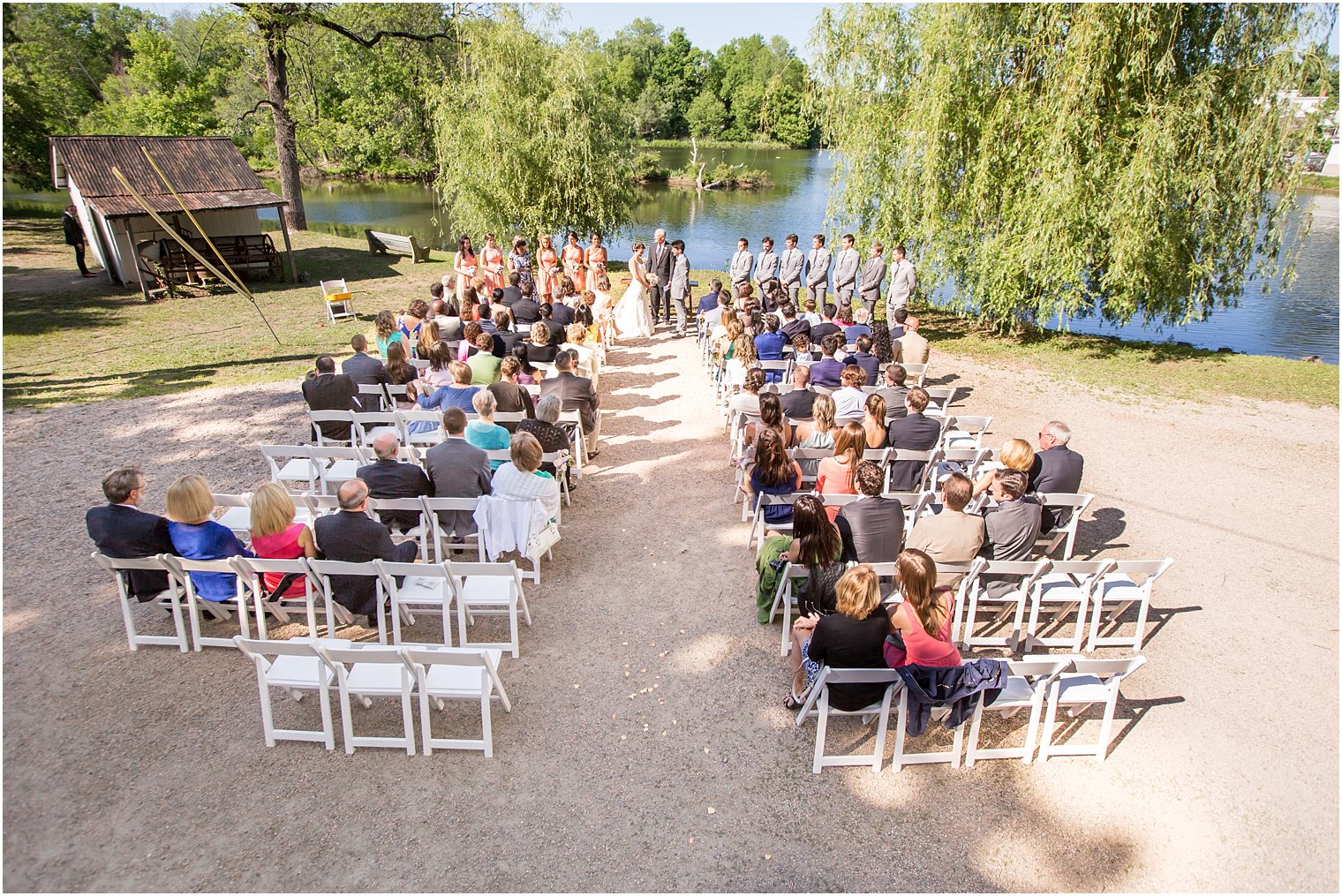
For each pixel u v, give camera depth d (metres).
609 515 7.99
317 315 16.44
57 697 5.30
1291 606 6.59
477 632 6.10
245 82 40.09
